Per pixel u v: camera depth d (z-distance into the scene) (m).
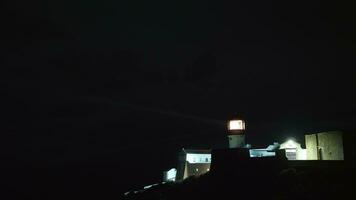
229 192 56.44
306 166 57.88
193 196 59.56
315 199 46.28
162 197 64.12
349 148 58.84
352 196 45.00
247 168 59.59
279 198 49.25
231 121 70.44
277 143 80.31
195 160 80.19
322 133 64.12
